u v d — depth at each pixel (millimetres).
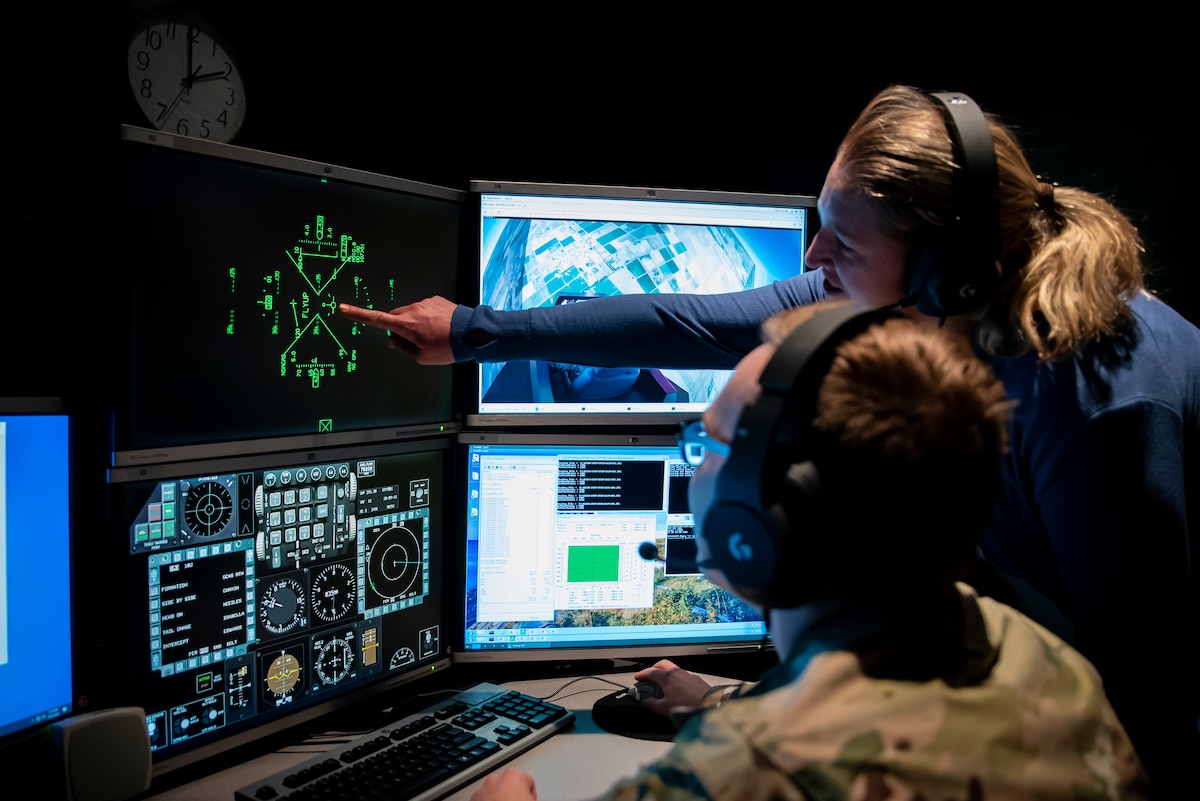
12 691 1065
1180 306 2008
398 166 2086
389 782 1169
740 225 1655
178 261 1176
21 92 1473
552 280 1591
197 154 1174
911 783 556
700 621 1667
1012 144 1005
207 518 1223
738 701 660
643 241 1617
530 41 2178
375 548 1448
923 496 615
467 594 1580
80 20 1551
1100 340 955
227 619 1251
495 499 1578
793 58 2295
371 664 1455
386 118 2057
